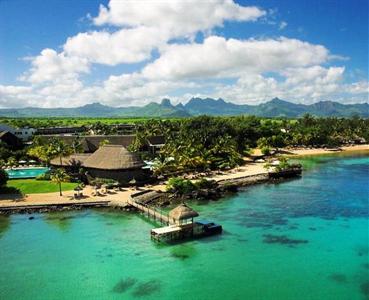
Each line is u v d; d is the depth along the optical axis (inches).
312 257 1731.1
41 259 1705.2
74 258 1716.3
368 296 1390.3
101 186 2970.0
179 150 3944.4
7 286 1464.1
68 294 1406.3
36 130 6274.6
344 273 1572.3
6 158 4126.5
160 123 7170.3
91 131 7111.2
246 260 1695.4
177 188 2878.9
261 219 2310.5
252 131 6309.1
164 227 1980.8
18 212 2390.5
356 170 4291.3
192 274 1560.0
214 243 1902.1
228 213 2443.4
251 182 3467.0
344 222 2250.2
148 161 4402.1
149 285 1472.7
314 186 3351.4
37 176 3272.6
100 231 2066.9
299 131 6993.1
